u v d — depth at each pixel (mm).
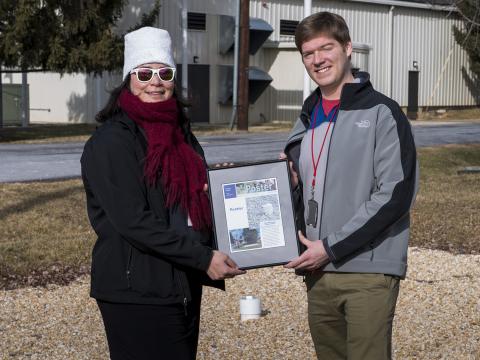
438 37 42375
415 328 6477
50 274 8281
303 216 4180
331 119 4117
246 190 3938
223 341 6203
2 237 9703
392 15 39625
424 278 8078
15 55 22922
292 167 4328
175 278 3730
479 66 42438
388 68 39656
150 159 3717
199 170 3902
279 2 35688
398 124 3973
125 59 3916
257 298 6918
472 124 34000
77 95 33375
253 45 33531
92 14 23047
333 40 4055
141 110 3768
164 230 3633
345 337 4305
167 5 32219
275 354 5941
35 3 22391
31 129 29000
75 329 6578
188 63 32656
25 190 12594
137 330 3719
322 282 4125
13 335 6426
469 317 6770
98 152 3707
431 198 12758
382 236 4020
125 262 3709
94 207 3814
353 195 4004
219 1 33469
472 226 10531
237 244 3924
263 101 35750
